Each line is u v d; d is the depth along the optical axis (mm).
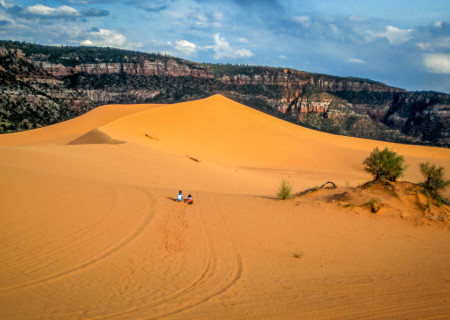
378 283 9539
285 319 7570
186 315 7922
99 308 8312
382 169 20859
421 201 17344
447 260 11469
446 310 7664
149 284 9758
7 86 182125
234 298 8820
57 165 25578
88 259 11414
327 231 14797
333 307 8070
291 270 10773
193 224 15422
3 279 9898
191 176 31938
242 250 12586
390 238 13961
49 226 13898
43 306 8430
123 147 38812
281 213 17656
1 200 15688
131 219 15422
